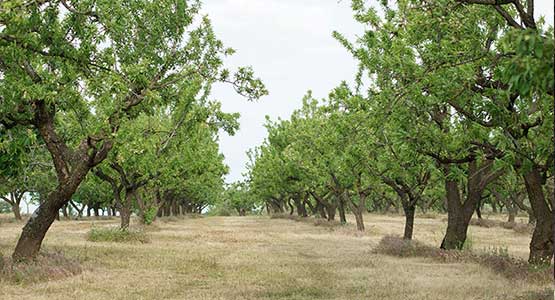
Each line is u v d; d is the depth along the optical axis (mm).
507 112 12289
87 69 15109
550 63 5266
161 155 32812
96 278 15445
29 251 16375
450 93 13281
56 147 16469
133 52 18516
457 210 22234
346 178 37531
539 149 11656
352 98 20812
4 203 109250
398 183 26609
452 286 14070
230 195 112750
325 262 20312
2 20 12367
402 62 14430
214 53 19672
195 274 16797
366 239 34062
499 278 15562
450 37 13531
